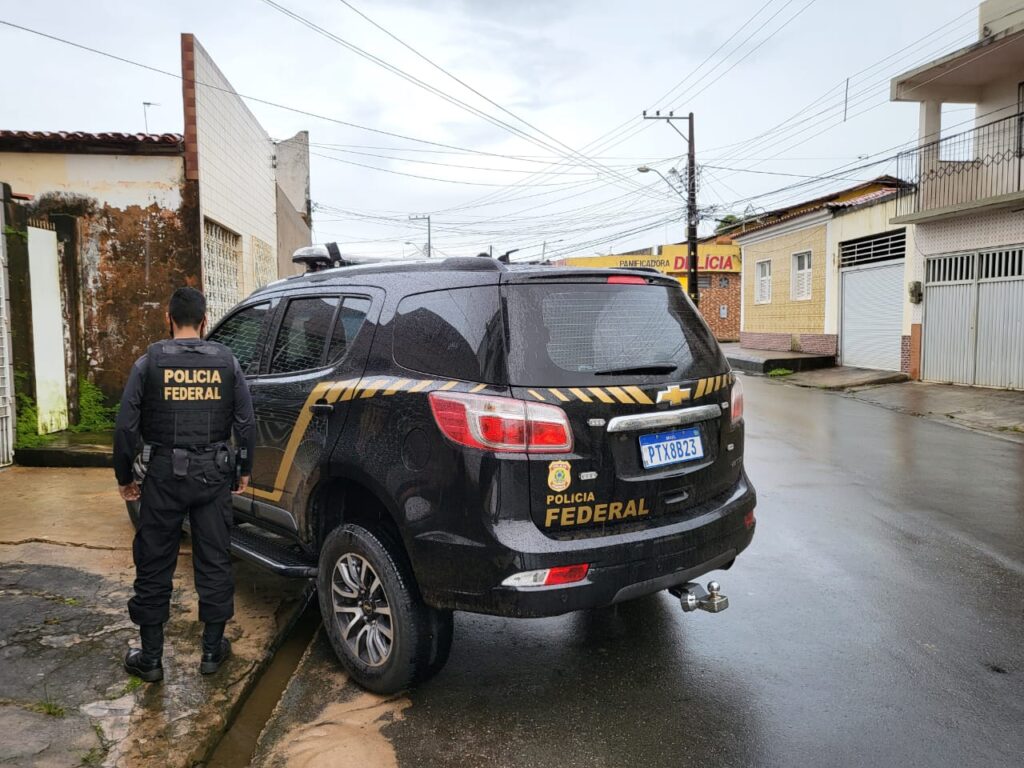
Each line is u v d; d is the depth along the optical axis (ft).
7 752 9.07
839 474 25.25
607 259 119.75
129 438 10.31
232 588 11.32
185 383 10.54
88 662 11.41
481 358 9.71
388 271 11.74
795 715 10.34
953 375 49.98
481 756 9.42
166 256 30.27
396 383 10.46
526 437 9.36
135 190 30.09
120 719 9.93
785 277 75.72
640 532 10.03
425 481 9.78
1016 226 44.93
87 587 14.26
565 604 9.36
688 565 10.46
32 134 28.91
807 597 14.49
